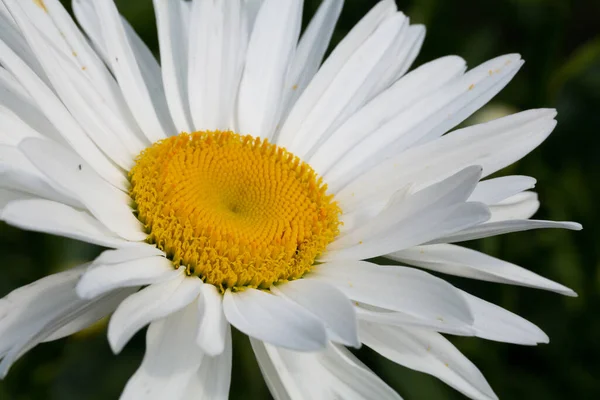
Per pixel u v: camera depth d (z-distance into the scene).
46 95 0.22
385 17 0.25
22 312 0.21
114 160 0.23
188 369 0.21
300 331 0.20
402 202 0.22
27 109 0.22
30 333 0.20
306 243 0.23
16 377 0.25
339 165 0.24
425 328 0.21
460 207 0.21
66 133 0.22
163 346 0.21
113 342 0.19
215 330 0.21
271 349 0.21
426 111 0.24
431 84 0.24
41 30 0.23
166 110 0.24
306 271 0.22
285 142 0.24
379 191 0.23
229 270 0.22
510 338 0.22
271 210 0.23
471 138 0.23
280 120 0.25
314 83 0.24
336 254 0.22
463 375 0.22
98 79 0.23
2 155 0.21
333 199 0.24
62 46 0.23
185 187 0.23
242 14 0.24
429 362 0.22
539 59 0.29
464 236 0.22
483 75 0.24
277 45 0.25
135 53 0.25
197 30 0.24
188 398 0.21
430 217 0.22
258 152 0.24
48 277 0.21
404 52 0.25
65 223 0.20
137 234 0.22
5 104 0.22
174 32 0.24
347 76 0.25
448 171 0.23
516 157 0.23
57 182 0.20
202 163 0.23
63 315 0.21
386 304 0.21
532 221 0.22
